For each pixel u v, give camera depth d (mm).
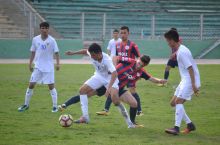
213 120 21125
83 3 76188
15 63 56438
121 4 77500
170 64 27797
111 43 32719
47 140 16328
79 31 70812
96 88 19375
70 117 18828
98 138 16766
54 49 23344
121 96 19078
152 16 69188
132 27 73188
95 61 18984
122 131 18219
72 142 16031
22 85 34250
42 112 22656
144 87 34062
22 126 18922
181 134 17797
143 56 20203
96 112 22922
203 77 41875
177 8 78938
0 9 68688
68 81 37344
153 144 15906
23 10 68688
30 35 65375
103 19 66562
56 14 71938
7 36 66688
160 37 69125
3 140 16281
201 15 70500
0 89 31844
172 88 33531
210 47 69812
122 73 20047
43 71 23031
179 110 17594
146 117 21703
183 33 71000
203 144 16062
